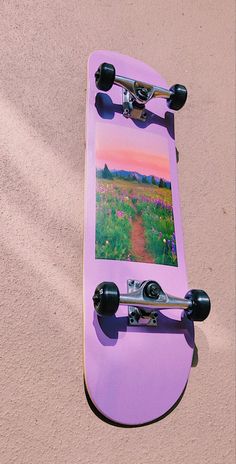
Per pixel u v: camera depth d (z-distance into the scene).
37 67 1.22
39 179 1.14
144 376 1.05
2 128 1.14
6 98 1.16
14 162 1.12
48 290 1.07
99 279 1.06
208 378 1.19
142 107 1.22
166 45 1.44
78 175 1.18
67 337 1.06
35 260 1.08
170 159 1.27
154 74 1.33
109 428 1.04
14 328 1.02
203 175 1.37
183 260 1.19
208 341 1.22
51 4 1.30
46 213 1.12
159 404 1.06
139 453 1.05
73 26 1.31
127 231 1.13
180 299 1.08
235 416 1.19
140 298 1.03
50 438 0.98
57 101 1.22
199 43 1.50
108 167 1.16
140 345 1.07
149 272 1.13
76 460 0.99
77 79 1.26
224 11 1.59
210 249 1.31
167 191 1.23
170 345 1.10
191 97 1.43
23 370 1.00
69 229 1.13
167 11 1.48
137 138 1.23
